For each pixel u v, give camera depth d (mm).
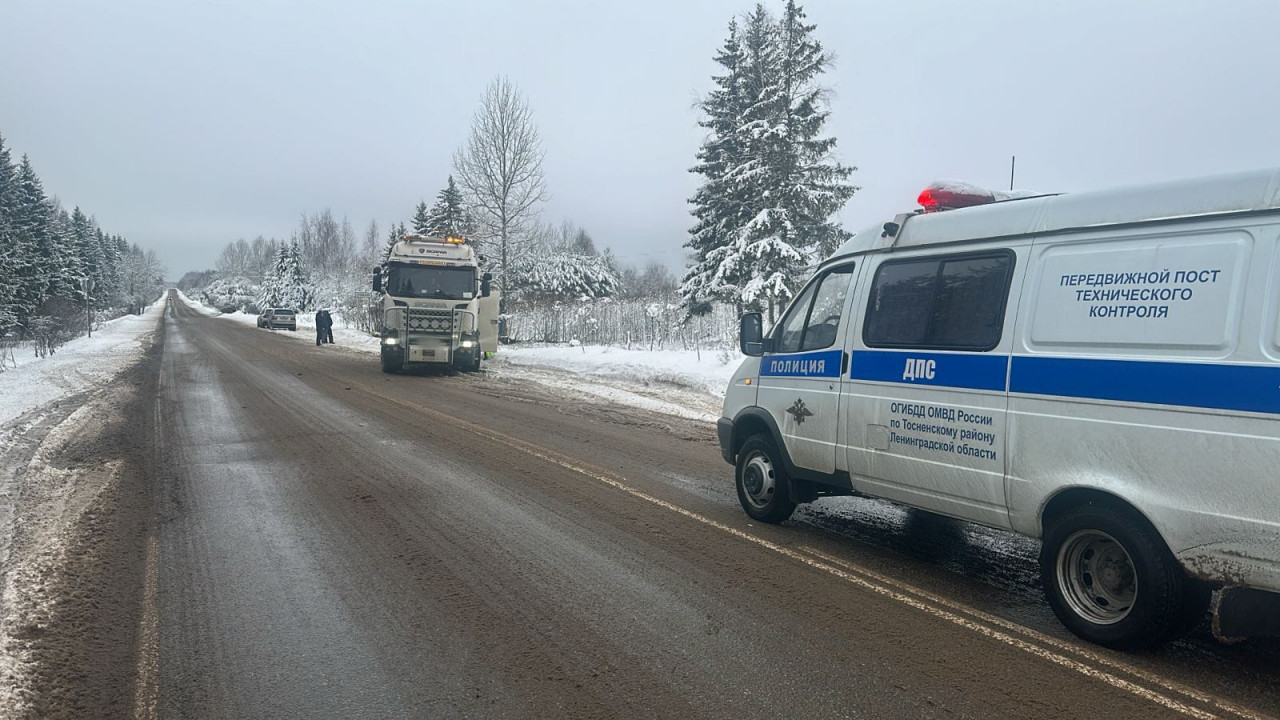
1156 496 3619
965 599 4570
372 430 10625
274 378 18062
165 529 5918
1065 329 4062
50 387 15484
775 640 3986
